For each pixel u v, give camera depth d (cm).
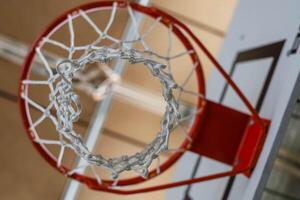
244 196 108
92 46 103
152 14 111
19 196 194
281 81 112
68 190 195
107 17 181
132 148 198
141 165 97
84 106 191
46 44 173
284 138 100
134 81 193
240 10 174
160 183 199
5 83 189
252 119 116
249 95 133
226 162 119
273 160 100
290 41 117
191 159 169
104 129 196
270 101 115
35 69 172
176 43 194
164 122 98
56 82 106
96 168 182
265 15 146
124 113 197
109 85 189
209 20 201
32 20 188
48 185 195
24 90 109
